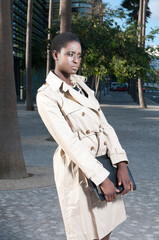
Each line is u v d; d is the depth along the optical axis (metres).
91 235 2.11
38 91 2.07
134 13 47.28
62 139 1.95
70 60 2.05
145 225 4.30
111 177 2.05
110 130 2.24
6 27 6.44
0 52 6.42
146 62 16.39
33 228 4.15
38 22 49.62
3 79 6.47
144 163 8.52
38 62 39.59
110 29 16.42
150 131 14.87
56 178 2.17
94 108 2.16
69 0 10.70
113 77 67.31
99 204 2.13
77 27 16.12
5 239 3.79
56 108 2.02
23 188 5.96
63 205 2.12
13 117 6.59
